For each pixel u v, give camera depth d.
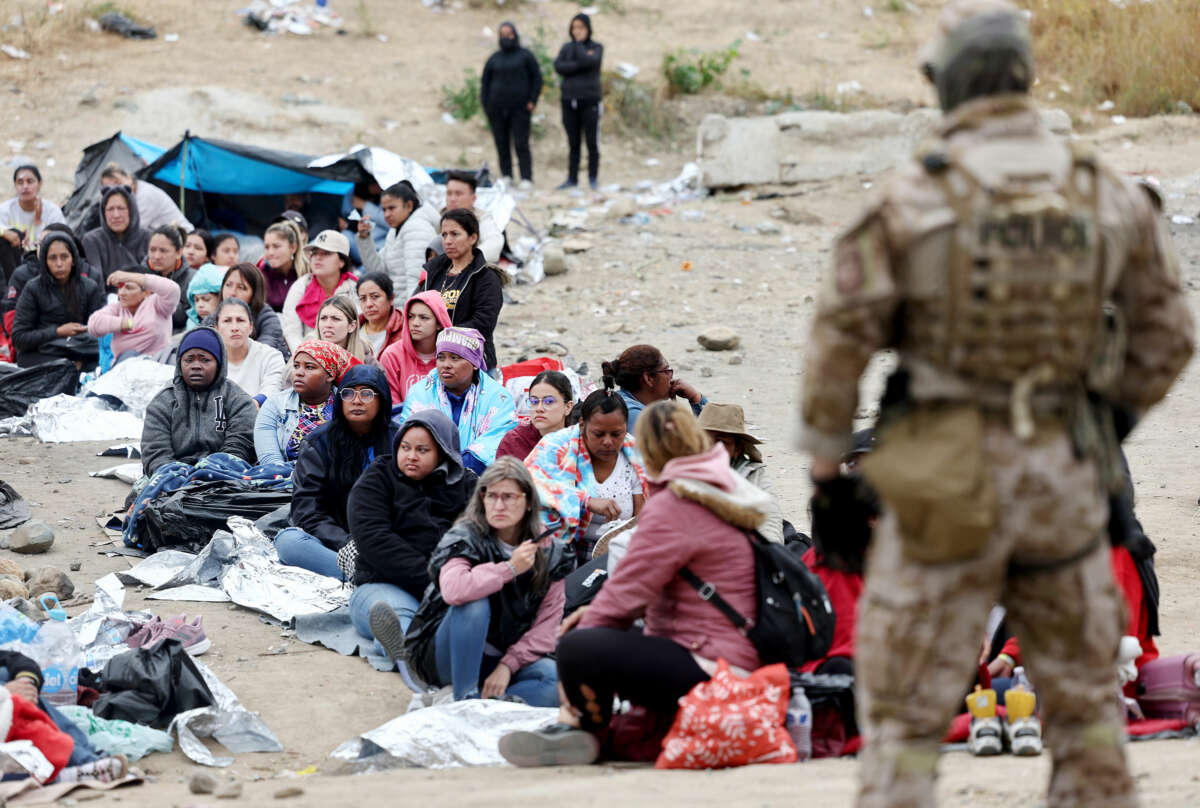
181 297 30.88
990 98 6.32
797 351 31.45
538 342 32.12
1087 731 6.55
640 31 60.41
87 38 54.47
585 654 10.80
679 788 9.50
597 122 47.19
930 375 6.24
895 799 6.41
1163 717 11.65
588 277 38.00
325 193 38.28
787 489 21.61
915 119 45.72
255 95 51.25
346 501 17.78
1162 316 6.54
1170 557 17.84
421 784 10.38
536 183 48.28
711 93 54.94
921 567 6.33
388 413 17.84
